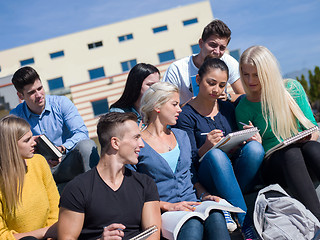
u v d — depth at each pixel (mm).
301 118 2855
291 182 2428
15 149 2156
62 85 28188
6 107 11656
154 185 2201
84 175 2090
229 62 3998
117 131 2084
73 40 28203
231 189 2477
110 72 27984
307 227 2170
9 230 2178
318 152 2457
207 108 3020
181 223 2100
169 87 2621
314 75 24797
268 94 2848
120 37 28109
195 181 2709
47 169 2465
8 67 28453
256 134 2848
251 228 2436
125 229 2070
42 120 3412
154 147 2588
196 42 27781
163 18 27969
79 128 3387
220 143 2514
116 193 2080
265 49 2902
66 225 1991
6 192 2145
